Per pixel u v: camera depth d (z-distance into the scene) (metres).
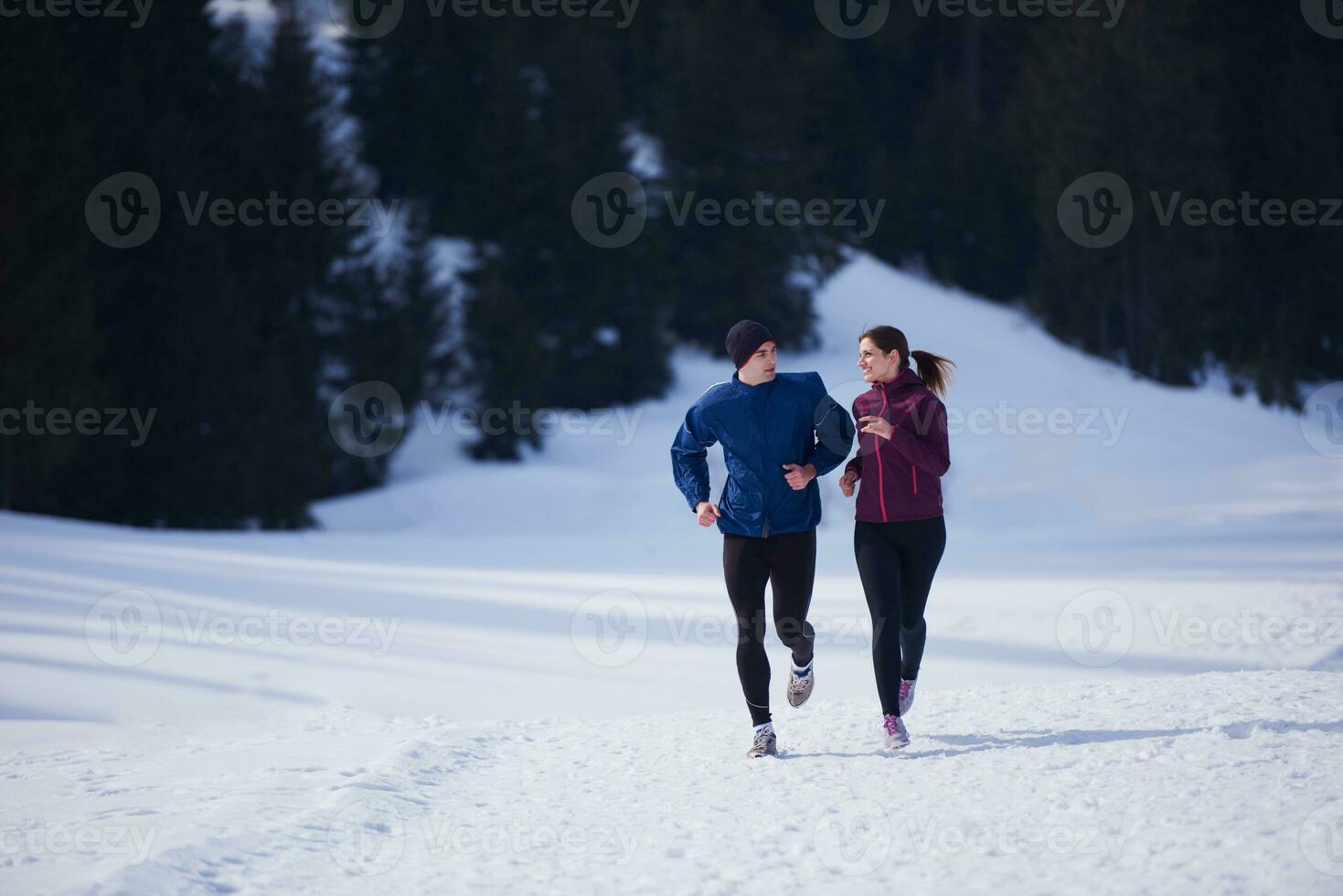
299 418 34.50
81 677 8.27
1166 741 4.98
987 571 14.68
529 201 43.19
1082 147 54.72
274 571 15.89
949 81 66.62
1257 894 3.10
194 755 6.01
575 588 14.30
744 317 47.03
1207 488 31.33
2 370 28.75
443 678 8.53
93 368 31.52
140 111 34.78
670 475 36.94
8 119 30.06
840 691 7.76
